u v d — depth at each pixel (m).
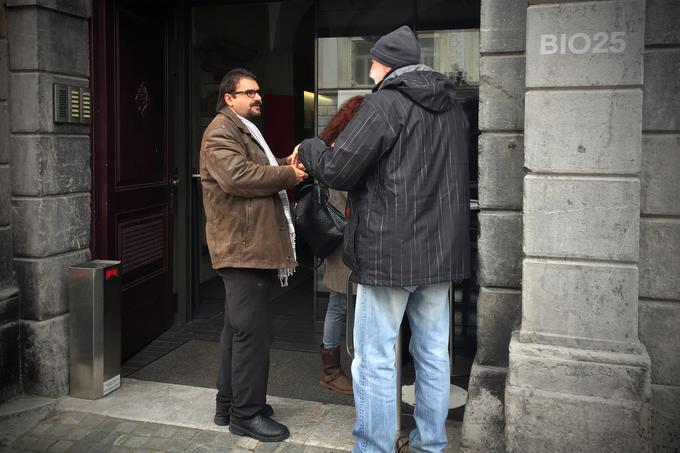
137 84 4.42
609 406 2.58
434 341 2.69
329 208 3.49
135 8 4.38
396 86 2.52
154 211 4.75
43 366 3.62
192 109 5.28
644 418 2.56
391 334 2.63
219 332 5.11
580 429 2.62
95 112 3.96
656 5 2.61
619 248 2.61
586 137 2.60
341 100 4.90
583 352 2.65
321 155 2.54
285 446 3.12
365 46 4.82
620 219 2.60
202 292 6.32
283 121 6.78
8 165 3.59
